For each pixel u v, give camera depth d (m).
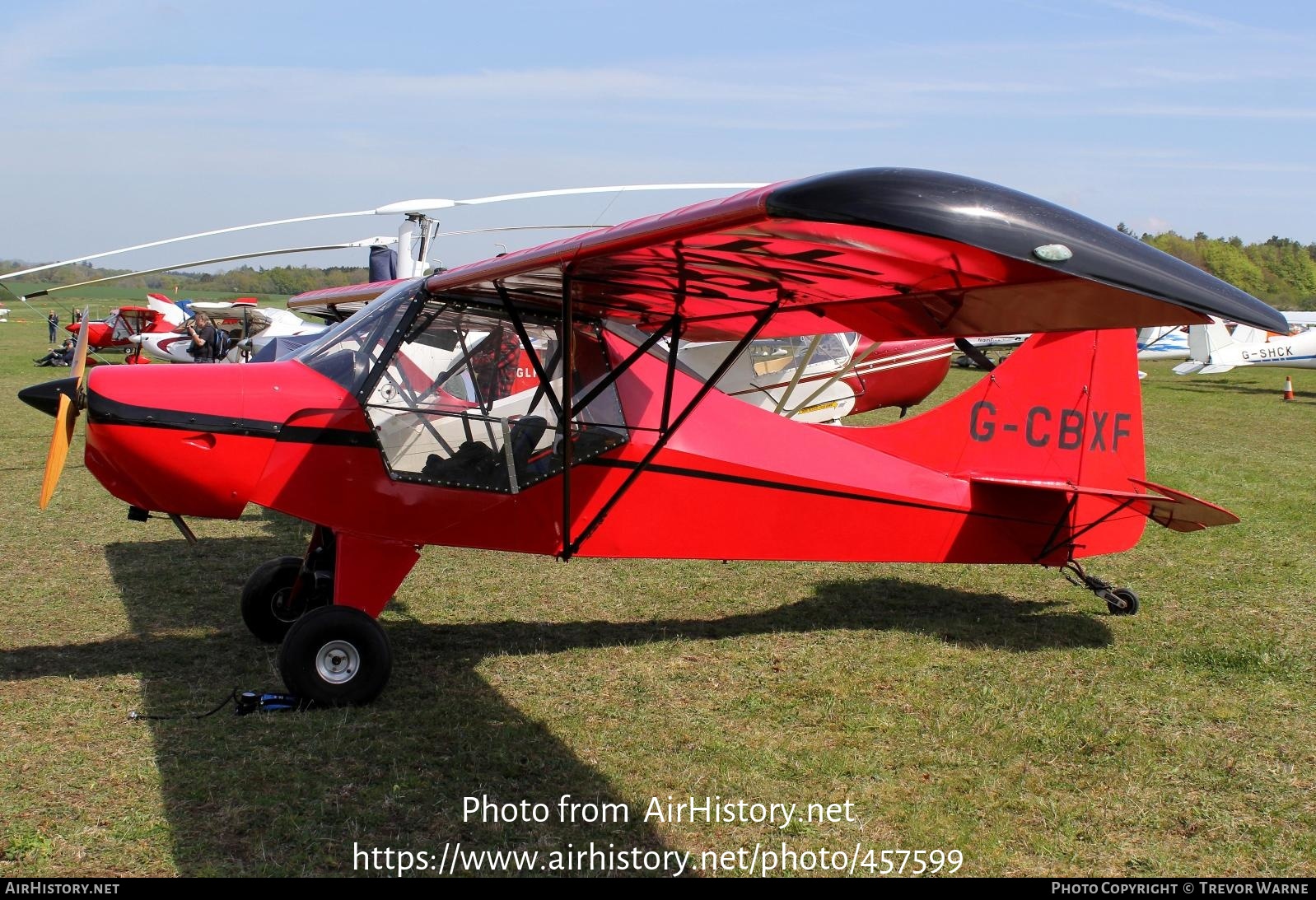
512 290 4.45
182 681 4.72
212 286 87.62
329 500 4.54
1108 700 4.59
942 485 5.48
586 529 4.93
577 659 5.17
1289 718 4.39
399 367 4.59
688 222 3.01
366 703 4.43
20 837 3.24
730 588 6.70
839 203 2.56
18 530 8.16
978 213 2.54
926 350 9.70
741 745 4.09
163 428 4.34
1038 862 3.25
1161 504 5.10
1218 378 28.72
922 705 4.54
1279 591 6.53
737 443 5.11
